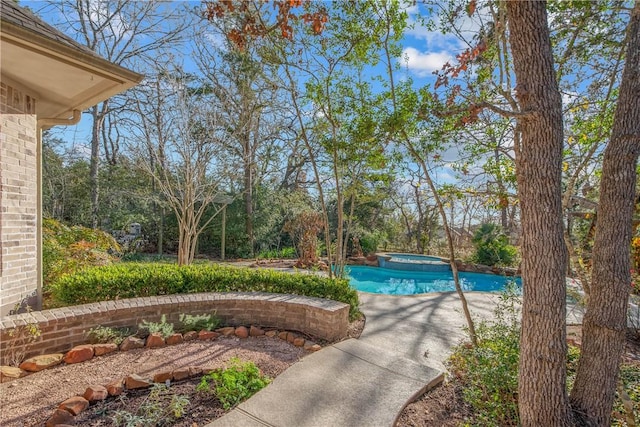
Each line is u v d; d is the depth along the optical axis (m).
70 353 3.71
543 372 2.44
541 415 2.45
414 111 4.64
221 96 12.99
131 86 4.45
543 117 2.40
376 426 2.88
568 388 3.24
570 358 4.04
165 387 3.13
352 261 15.12
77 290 4.75
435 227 18.55
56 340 3.91
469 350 3.83
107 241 7.99
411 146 5.02
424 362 4.47
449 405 3.45
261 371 3.73
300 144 14.42
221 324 5.10
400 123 4.79
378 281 12.73
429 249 18.11
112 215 14.70
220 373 3.29
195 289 5.58
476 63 4.59
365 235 16.81
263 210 16.20
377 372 3.85
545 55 2.41
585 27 4.28
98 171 14.91
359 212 17.73
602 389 2.57
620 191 2.57
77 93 4.71
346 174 7.13
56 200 13.92
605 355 2.57
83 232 7.50
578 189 5.25
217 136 10.91
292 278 6.08
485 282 12.45
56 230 7.04
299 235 14.77
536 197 2.44
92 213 14.16
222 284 5.79
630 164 2.55
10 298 4.40
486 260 13.67
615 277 2.56
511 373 3.21
